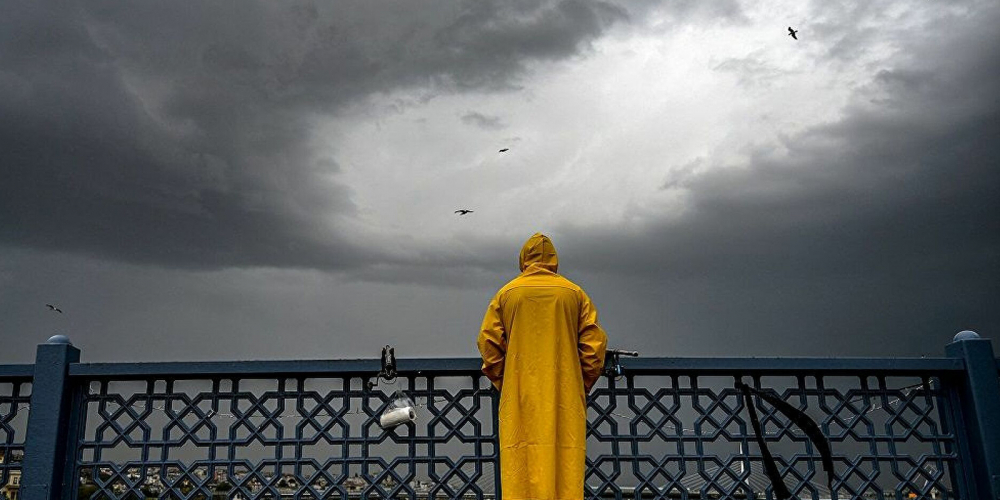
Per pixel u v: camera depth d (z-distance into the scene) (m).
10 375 4.57
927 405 4.79
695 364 4.64
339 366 4.54
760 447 4.56
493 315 4.24
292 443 4.48
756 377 4.74
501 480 4.06
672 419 4.60
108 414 4.53
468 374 4.60
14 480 4.51
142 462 4.44
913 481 4.62
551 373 4.02
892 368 4.73
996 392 4.71
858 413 4.71
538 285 4.25
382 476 4.41
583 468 3.93
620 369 4.52
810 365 4.70
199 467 4.43
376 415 4.53
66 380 4.55
